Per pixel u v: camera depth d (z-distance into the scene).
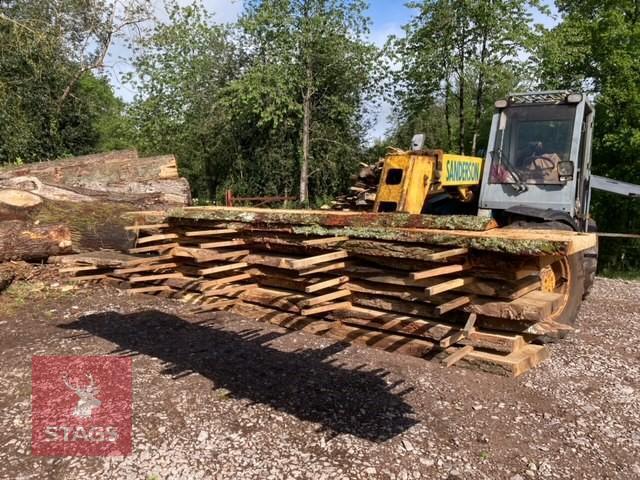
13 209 8.05
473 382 4.62
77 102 16.62
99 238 8.48
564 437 3.73
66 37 15.37
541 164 6.14
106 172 9.90
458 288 2.97
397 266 3.21
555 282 5.59
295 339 5.65
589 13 14.48
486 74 13.50
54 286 7.67
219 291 3.74
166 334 5.80
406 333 3.17
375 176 8.07
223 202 17.06
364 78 16.03
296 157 16.61
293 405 4.12
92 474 3.24
